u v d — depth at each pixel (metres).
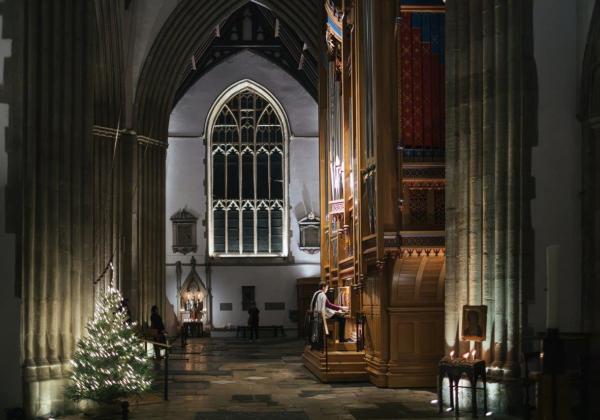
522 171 11.88
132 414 12.09
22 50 12.43
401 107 14.93
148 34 23.98
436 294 14.99
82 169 13.17
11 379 11.82
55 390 12.14
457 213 12.65
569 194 11.98
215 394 14.30
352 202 17.55
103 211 22.27
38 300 12.20
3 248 12.04
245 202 34.31
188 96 34.19
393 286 14.85
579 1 12.11
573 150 12.02
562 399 7.75
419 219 14.98
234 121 34.47
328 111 21.02
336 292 20.03
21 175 12.20
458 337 12.48
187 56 25.58
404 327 14.96
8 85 12.29
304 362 19.56
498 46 12.03
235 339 31.39
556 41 12.09
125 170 23.58
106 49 21.66
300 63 32.72
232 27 33.34
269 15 31.02
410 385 14.84
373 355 15.69
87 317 13.12
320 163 21.75
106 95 22.25
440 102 15.05
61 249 12.70
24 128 12.33
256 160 34.44
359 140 16.30
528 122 11.98
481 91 12.35
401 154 14.82
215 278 33.78
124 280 23.27
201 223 33.84
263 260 34.00
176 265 33.62
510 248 11.80
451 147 12.73
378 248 14.54
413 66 15.06
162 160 25.50
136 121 23.92
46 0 12.71
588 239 11.80
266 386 15.44
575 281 11.92
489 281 12.08
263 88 34.34
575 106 12.06
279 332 34.00
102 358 12.23
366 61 15.98
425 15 15.15
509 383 11.59
